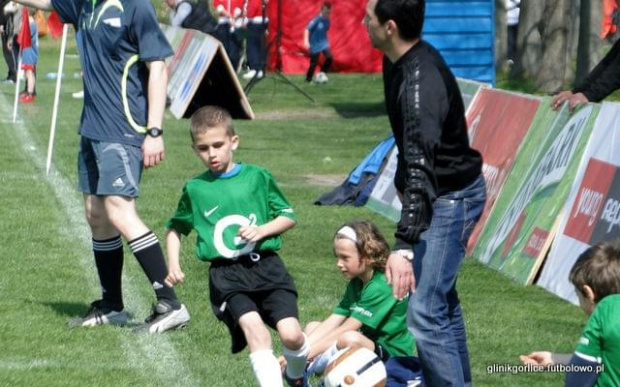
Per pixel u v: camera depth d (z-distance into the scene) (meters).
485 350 14.25
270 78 61.28
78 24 14.87
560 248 17.59
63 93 50.88
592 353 9.21
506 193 20.06
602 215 16.67
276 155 34.12
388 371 11.76
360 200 25.25
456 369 10.77
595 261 9.62
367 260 11.99
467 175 10.77
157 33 14.47
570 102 16.72
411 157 10.12
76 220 22.20
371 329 12.09
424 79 10.24
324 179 29.55
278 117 46.25
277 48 63.00
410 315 10.86
